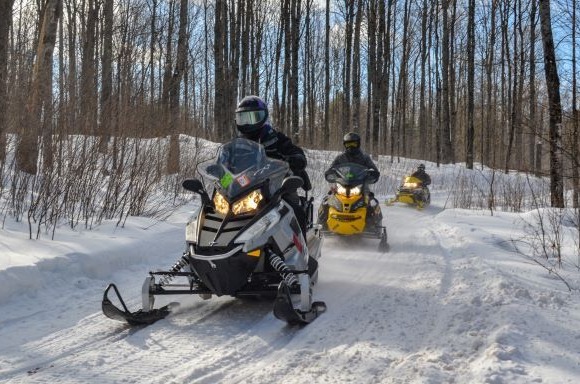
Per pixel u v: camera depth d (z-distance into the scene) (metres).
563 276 5.48
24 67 7.84
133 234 7.17
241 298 5.03
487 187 19.08
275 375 3.24
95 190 7.86
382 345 3.74
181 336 4.01
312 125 37.78
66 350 3.71
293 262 4.49
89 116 7.89
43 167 7.30
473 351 3.55
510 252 6.84
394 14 33.38
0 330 4.06
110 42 14.88
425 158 37.66
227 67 27.03
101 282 5.53
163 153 9.57
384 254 7.41
